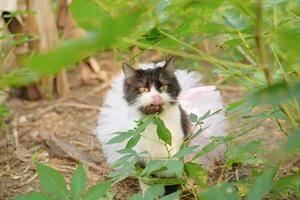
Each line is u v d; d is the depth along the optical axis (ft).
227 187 8.09
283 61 12.55
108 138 15.16
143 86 13.33
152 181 12.37
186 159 14.11
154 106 13.01
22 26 19.84
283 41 6.36
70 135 18.33
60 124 19.40
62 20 22.31
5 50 19.89
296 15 10.40
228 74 11.63
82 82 24.16
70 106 21.15
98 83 23.98
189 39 18.72
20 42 16.74
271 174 7.74
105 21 5.17
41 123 19.49
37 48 21.29
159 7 8.59
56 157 16.57
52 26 21.54
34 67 4.63
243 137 16.56
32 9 21.04
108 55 27.22
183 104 15.23
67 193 9.97
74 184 10.03
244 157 11.62
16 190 14.34
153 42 10.49
